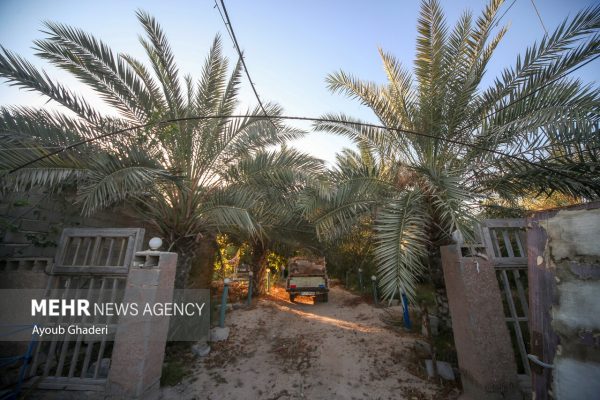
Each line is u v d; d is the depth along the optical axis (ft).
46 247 12.32
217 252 29.12
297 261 33.76
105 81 13.80
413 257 9.50
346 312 23.03
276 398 9.86
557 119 9.63
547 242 5.25
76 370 10.81
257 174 15.90
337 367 12.15
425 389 10.19
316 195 14.23
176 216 15.58
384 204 13.38
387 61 16.83
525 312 10.36
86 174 9.96
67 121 11.91
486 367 8.64
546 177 11.18
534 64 12.17
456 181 10.08
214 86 16.49
